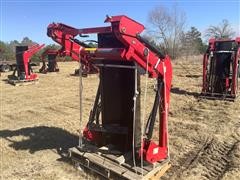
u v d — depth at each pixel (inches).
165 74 219.0
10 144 302.4
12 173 243.4
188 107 457.1
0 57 1290.6
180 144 296.8
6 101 531.5
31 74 763.4
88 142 262.4
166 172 239.1
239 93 540.1
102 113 241.1
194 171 241.4
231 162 257.3
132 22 195.2
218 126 356.5
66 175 237.9
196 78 804.6
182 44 2361.0
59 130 348.2
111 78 232.2
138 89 218.2
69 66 1311.5
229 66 501.0
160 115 226.2
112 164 225.6
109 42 224.8
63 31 229.5
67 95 581.3
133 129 218.2
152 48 207.2
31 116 419.2
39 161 263.4
